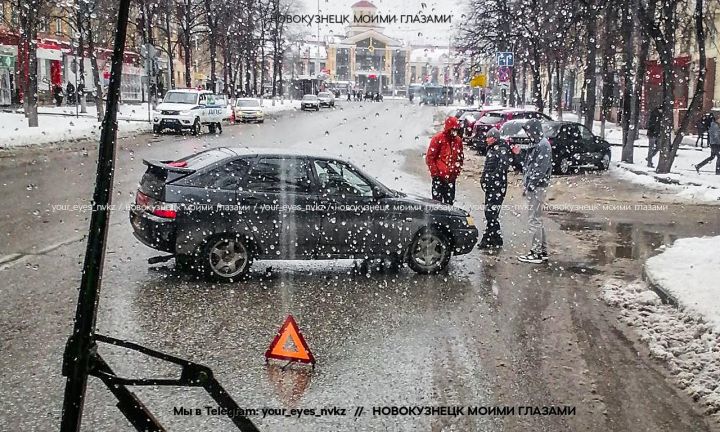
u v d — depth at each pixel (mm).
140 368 5273
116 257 8656
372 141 27688
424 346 6062
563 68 35219
